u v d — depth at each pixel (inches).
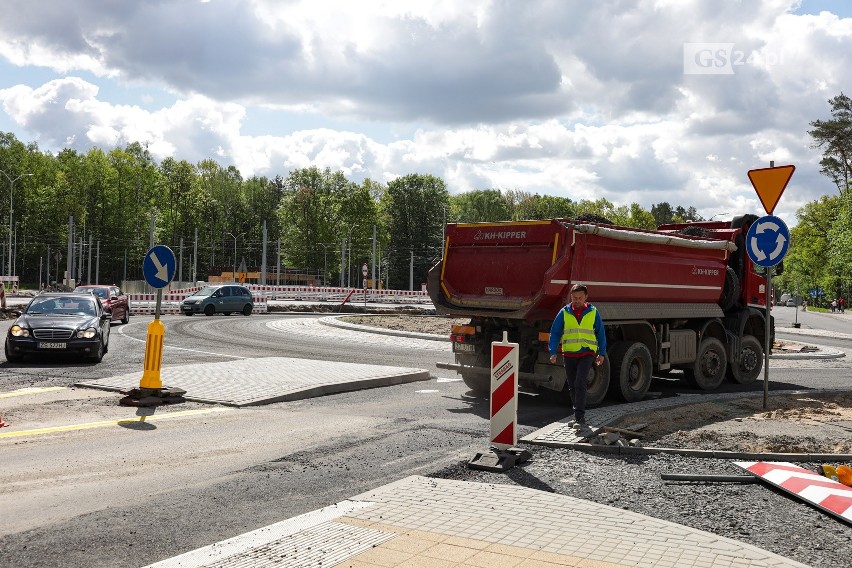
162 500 253.1
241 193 5467.5
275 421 406.6
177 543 210.4
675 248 556.4
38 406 436.1
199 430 377.1
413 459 321.7
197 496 258.7
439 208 4677.7
